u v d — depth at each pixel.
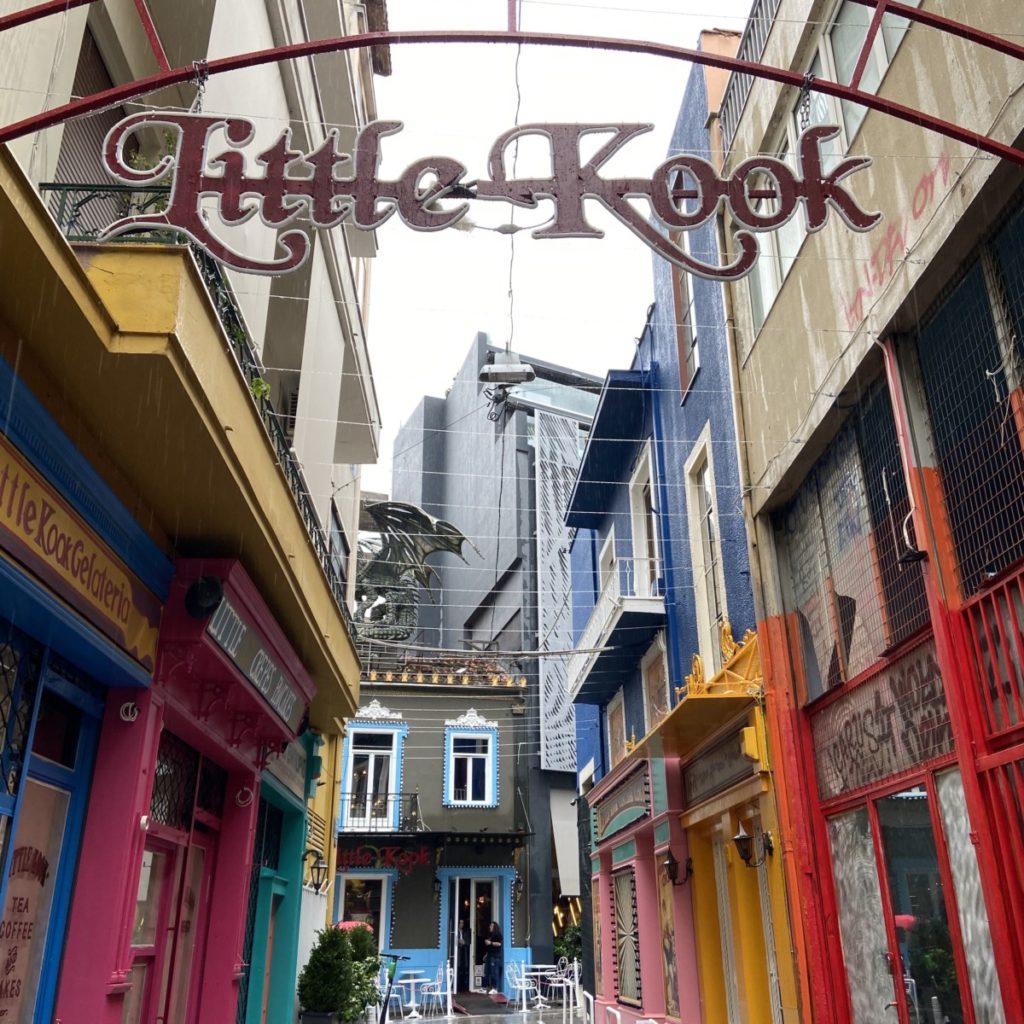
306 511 8.66
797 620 8.40
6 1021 4.59
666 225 4.23
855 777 7.11
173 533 6.12
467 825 24.88
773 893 8.15
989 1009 5.24
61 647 4.88
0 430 3.90
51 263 3.63
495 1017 19.23
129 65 6.25
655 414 13.34
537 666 27.17
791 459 8.10
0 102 3.98
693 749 10.73
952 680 5.45
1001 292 5.24
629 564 14.60
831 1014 7.22
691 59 4.13
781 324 8.63
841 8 7.52
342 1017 10.92
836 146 7.45
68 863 5.19
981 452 5.43
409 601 28.50
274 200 4.10
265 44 8.14
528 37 4.04
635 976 13.77
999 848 5.02
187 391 4.55
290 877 10.94
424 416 38.91
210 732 7.02
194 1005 7.51
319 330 10.01
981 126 5.33
